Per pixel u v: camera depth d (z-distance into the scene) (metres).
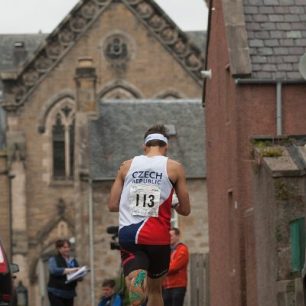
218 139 65.56
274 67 58.28
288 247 41.91
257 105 58.12
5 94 155.25
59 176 154.38
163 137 31.28
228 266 62.06
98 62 157.00
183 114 133.75
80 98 133.50
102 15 157.12
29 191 153.75
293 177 42.16
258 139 45.66
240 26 59.19
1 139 162.38
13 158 153.62
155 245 29.95
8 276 48.41
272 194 42.44
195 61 157.38
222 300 64.50
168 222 30.31
